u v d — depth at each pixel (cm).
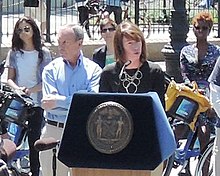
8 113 736
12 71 802
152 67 596
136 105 421
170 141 436
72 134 424
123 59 590
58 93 634
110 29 789
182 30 1134
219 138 668
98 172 426
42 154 656
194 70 837
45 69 641
